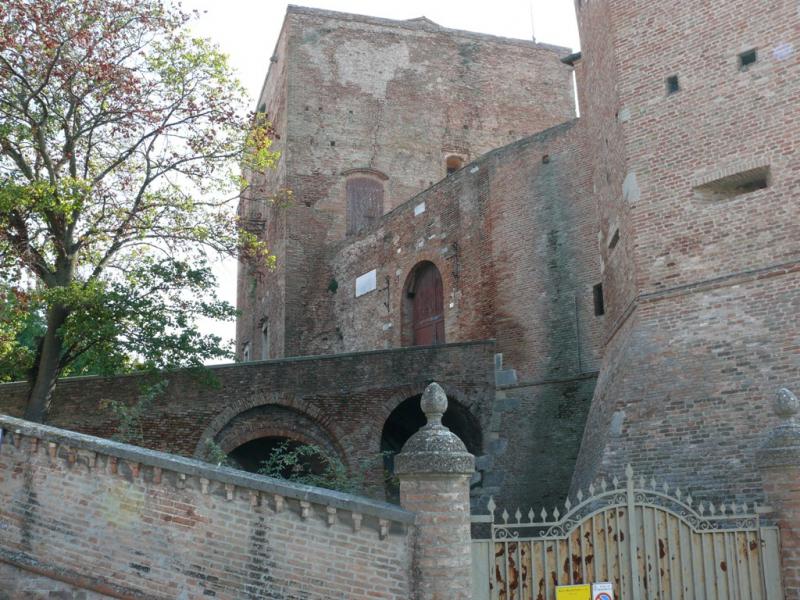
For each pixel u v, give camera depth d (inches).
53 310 730.8
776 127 583.8
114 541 392.2
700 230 604.7
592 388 842.8
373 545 366.6
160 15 788.6
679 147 629.0
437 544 358.0
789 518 409.1
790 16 591.2
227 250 830.5
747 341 559.8
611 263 725.9
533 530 781.3
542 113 1510.8
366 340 1209.4
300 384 830.5
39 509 405.4
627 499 401.7
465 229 1039.6
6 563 398.9
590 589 382.0
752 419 534.0
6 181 706.2
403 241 1157.1
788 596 403.5
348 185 1371.8
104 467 401.1
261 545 377.4
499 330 948.0
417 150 1421.0
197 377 765.3
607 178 733.3
